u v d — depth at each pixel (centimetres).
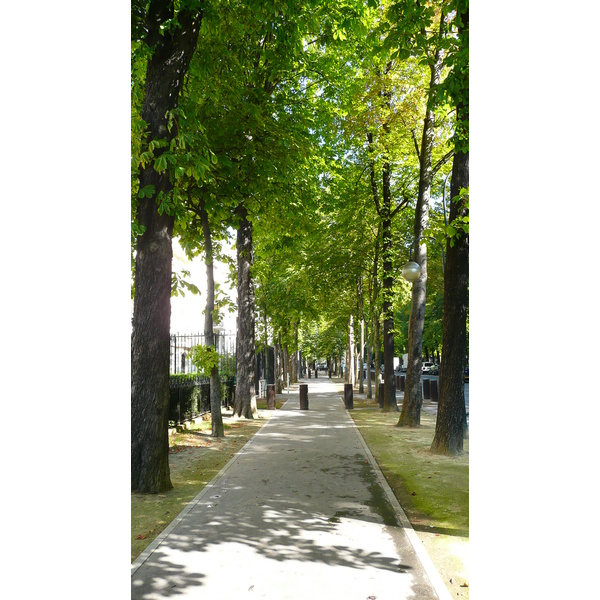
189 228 1291
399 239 1962
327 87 1593
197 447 1095
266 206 1274
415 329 1412
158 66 780
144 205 791
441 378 1012
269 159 1083
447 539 516
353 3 1125
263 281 2223
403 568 445
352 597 391
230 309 1366
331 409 1955
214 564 456
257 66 1320
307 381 4931
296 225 1388
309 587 409
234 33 973
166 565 455
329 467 873
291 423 1507
